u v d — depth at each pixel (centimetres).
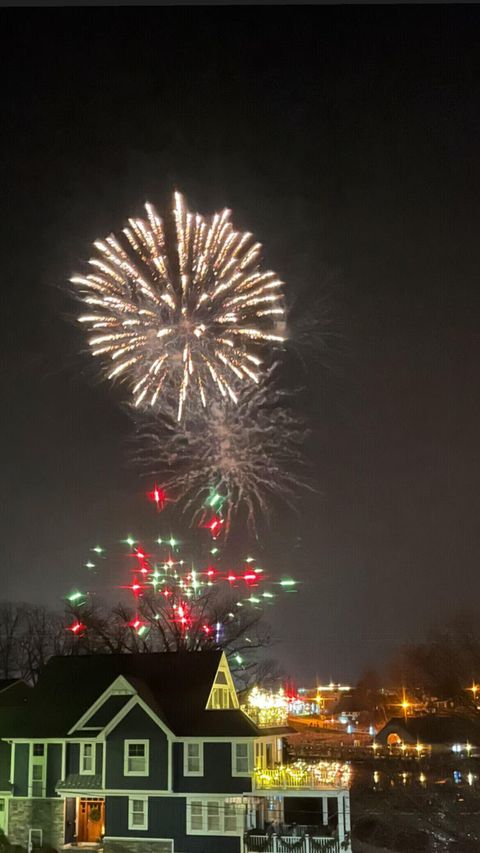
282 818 4297
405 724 9756
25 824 4562
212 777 4322
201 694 4644
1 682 5353
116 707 4612
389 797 6041
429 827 5156
